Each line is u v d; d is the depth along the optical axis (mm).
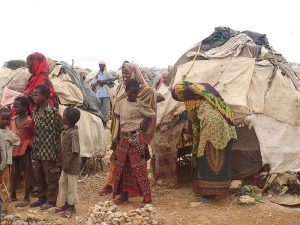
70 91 8008
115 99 6539
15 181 6328
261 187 6594
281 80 7117
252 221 5406
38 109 6016
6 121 5406
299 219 5473
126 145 5977
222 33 8055
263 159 6605
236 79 7109
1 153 5133
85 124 7984
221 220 5438
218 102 6227
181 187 7070
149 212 5355
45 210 5848
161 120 7227
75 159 5621
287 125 6902
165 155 7039
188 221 5387
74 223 5348
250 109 6844
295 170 6652
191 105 6297
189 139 7539
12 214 5566
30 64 6750
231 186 6465
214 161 6125
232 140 6246
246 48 7473
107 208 5500
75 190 5676
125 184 6055
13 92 7953
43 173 6031
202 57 7715
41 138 5883
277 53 7770
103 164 9047
